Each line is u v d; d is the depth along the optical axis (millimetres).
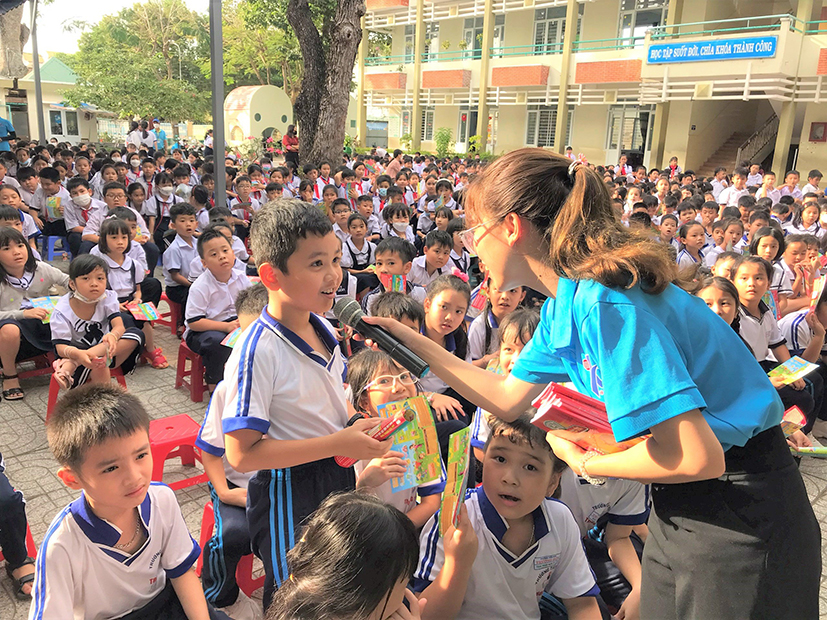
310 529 1201
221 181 6121
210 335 3734
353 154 17219
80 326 3643
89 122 27281
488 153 19188
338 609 1104
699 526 1257
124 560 1608
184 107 23516
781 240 4602
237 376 1525
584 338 1191
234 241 5828
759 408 1207
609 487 2064
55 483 2904
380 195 9273
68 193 7281
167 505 1714
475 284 5410
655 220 7125
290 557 1214
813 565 1250
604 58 16875
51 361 4215
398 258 4086
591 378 1230
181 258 4996
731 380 1218
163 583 1739
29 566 2258
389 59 22859
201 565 2221
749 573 1209
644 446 1172
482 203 1311
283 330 1572
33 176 7391
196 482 2852
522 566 1673
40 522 2607
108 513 1578
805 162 15367
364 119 23328
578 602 1748
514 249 1299
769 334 3623
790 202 8117
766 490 1216
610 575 2100
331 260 1521
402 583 1172
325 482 1673
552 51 19000
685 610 1284
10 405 3715
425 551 1793
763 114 18250
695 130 17078
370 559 1117
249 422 1481
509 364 2629
